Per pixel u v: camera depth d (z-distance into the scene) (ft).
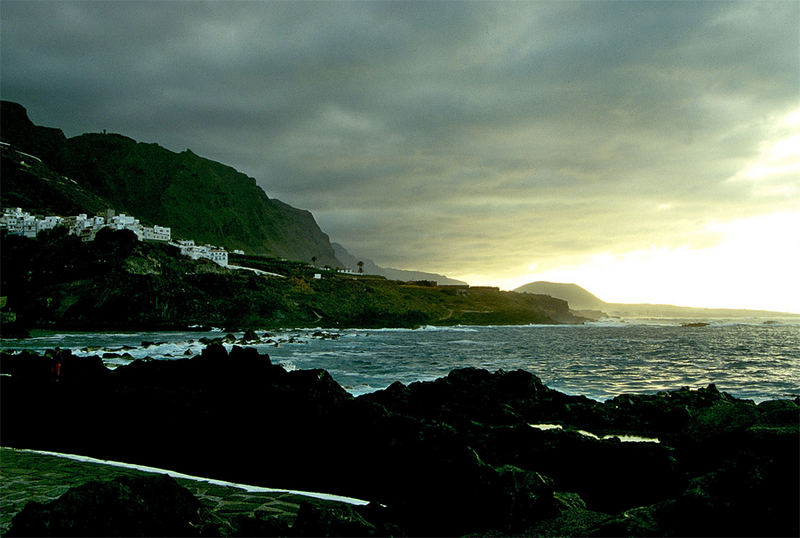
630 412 65.31
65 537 19.16
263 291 479.82
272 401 54.65
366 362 163.94
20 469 37.04
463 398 74.18
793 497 18.52
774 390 103.91
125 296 391.45
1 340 259.60
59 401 62.54
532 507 27.09
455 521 26.81
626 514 20.94
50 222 528.63
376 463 41.91
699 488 20.30
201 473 45.19
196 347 218.18
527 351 223.10
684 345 275.59
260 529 22.66
